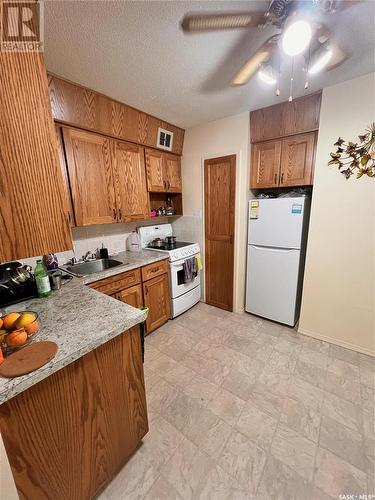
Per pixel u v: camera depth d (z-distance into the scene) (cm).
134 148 232
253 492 107
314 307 223
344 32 122
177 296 268
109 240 256
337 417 142
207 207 281
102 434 104
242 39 124
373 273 189
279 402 155
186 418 145
